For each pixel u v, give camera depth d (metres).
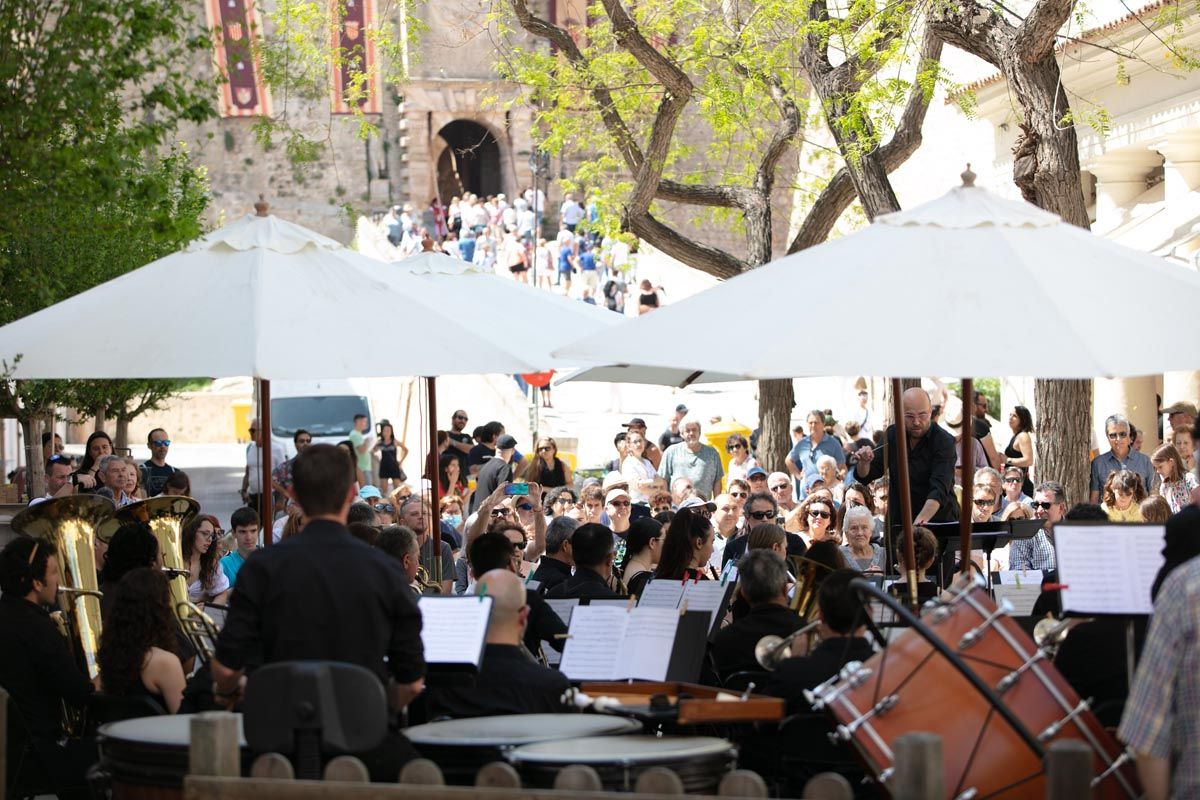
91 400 21.16
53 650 7.79
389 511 13.34
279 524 14.32
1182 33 17.83
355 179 58.38
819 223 18.72
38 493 20.48
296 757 5.44
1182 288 6.46
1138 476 12.98
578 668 7.25
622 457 20.06
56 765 7.55
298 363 7.06
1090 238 6.75
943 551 10.64
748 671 7.73
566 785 5.14
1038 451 13.52
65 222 11.60
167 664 7.59
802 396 33.91
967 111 17.41
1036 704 5.59
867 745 5.47
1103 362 5.72
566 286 42.97
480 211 48.50
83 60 8.84
